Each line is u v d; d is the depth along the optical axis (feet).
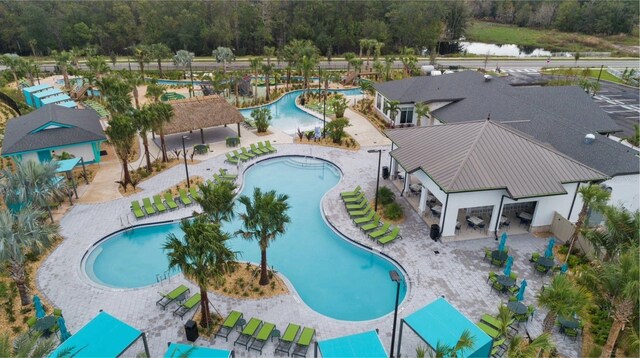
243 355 66.28
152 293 79.51
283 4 383.86
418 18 379.35
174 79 258.16
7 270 73.82
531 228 99.96
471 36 463.01
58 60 235.61
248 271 86.84
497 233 98.48
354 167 136.67
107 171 132.16
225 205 78.13
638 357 63.62
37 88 204.33
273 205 73.87
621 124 182.80
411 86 179.83
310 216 110.32
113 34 366.63
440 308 65.92
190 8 365.40
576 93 156.35
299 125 183.21
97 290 80.07
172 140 160.86
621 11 427.33
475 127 107.65
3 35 347.77
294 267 90.68
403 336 70.18
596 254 76.28
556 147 116.57
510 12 513.04
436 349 54.85
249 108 205.36
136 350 66.54
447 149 102.68
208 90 214.28
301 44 262.88
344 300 81.10
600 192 79.66
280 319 73.92
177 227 104.17
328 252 95.91
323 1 381.40
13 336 68.54
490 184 90.33
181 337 69.36
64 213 106.83
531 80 246.06
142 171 130.82
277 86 241.76
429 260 89.81
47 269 85.81
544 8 480.23
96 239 96.27
